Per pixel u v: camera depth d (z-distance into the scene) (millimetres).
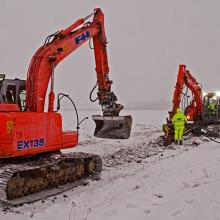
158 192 6938
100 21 10531
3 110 7309
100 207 6215
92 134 20953
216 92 20797
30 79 8281
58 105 8477
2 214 6156
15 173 6906
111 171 9891
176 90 16703
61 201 6988
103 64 10812
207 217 4984
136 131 23953
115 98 10914
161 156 12609
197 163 10445
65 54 9094
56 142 8289
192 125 18781
